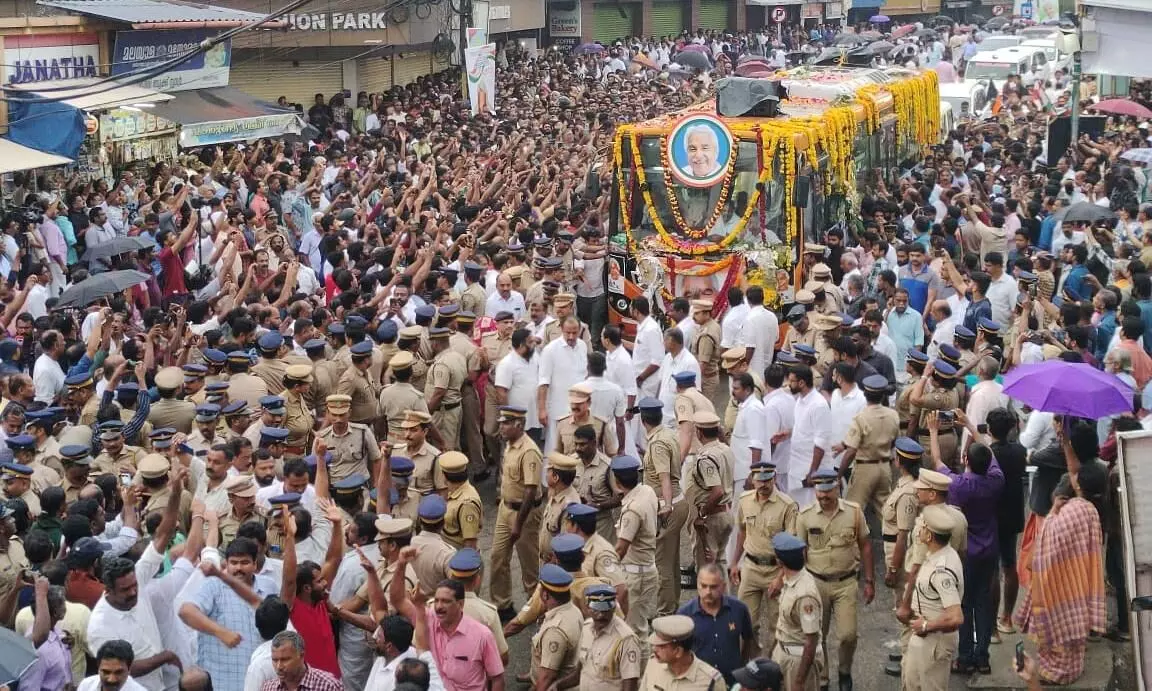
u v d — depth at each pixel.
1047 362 11.62
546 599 9.35
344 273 17.00
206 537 10.06
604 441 12.45
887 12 72.50
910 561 10.41
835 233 20.55
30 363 15.32
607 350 14.14
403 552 8.82
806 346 14.05
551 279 16.19
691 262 19.31
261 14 32.22
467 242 18.27
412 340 14.18
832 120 20.89
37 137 22.48
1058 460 11.55
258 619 8.59
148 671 8.94
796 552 9.78
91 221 21.27
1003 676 11.15
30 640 8.54
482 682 8.90
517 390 14.16
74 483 11.31
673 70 46.19
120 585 8.80
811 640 9.71
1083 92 42.47
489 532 14.29
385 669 8.62
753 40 59.28
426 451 11.81
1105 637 11.67
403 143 29.84
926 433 13.48
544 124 32.50
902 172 28.09
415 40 37.81
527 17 47.28
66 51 24.70
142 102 25.34
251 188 24.45
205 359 13.82
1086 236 20.58
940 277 17.95
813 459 12.62
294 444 13.00
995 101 41.44
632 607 10.90
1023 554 11.76
